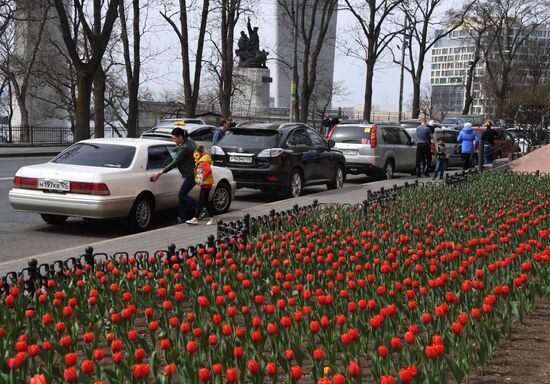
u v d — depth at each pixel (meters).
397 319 5.91
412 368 3.85
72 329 5.43
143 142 13.28
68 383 3.80
